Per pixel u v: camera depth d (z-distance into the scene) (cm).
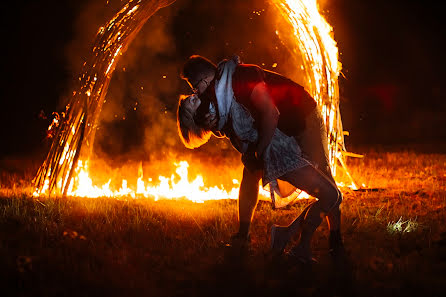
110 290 388
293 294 388
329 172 461
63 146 752
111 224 570
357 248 494
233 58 459
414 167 1108
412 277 419
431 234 545
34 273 410
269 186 464
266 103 436
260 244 506
